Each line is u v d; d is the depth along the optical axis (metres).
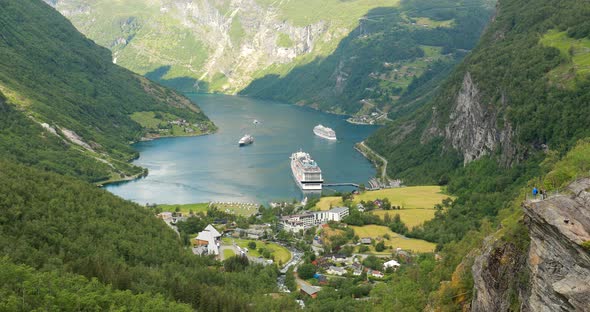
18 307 147.12
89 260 194.88
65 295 156.88
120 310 159.12
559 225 78.81
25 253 187.38
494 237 110.06
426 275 187.38
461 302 127.00
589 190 82.12
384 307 187.38
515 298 92.31
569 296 76.62
